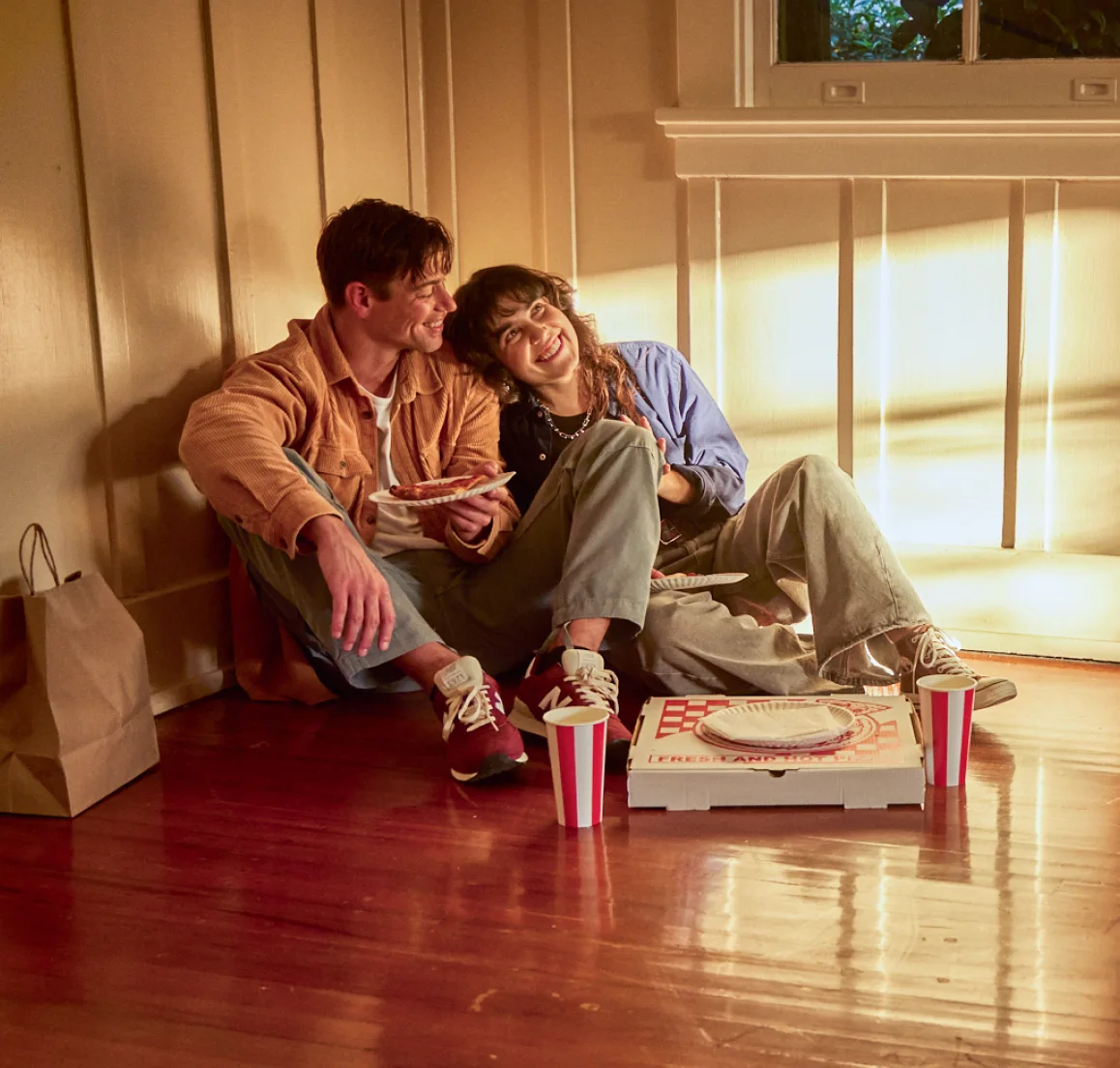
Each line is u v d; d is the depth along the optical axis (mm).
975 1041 1238
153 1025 1314
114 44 2197
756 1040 1251
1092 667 2578
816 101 2717
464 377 2424
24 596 1871
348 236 2207
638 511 2105
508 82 2904
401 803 1905
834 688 2242
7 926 1544
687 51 2721
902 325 2699
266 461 2043
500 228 2973
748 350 2809
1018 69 2590
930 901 1533
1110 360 2578
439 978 1391
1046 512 2668
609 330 2914
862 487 2779
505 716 2010
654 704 2088
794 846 1703
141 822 1855
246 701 2430
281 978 1401
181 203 2359
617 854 1694
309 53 2646
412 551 2395
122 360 2252
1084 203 2547
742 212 2762
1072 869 1611
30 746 1866
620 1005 1323
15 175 2039
